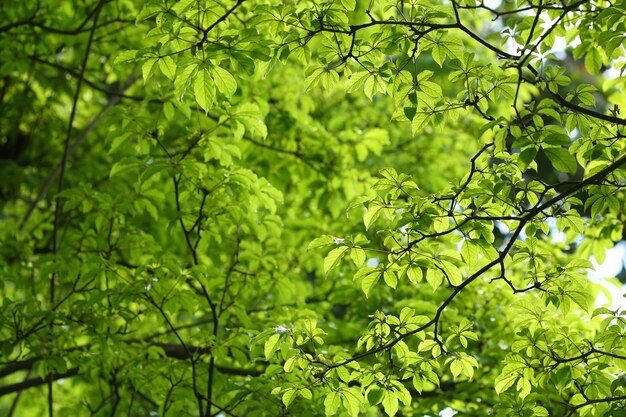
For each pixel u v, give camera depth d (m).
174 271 4.47
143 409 6.12
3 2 6.45
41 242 7.21
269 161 6.46
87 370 5.30
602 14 3.38
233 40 3.16
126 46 6.71
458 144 8.28
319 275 7.22
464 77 3.35
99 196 4.91
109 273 4.64
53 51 6.65
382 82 3.45
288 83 7.01
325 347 5.43
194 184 4.51
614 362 3.60
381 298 6.02
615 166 3.14
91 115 8.60
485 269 3.29
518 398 3.81
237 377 5.92
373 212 3.49
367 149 7.19
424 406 5.22
